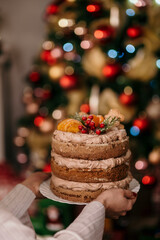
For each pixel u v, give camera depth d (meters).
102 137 1.03
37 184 1.07
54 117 2.61
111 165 1.02
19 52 3.62
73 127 1.06
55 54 2.44
